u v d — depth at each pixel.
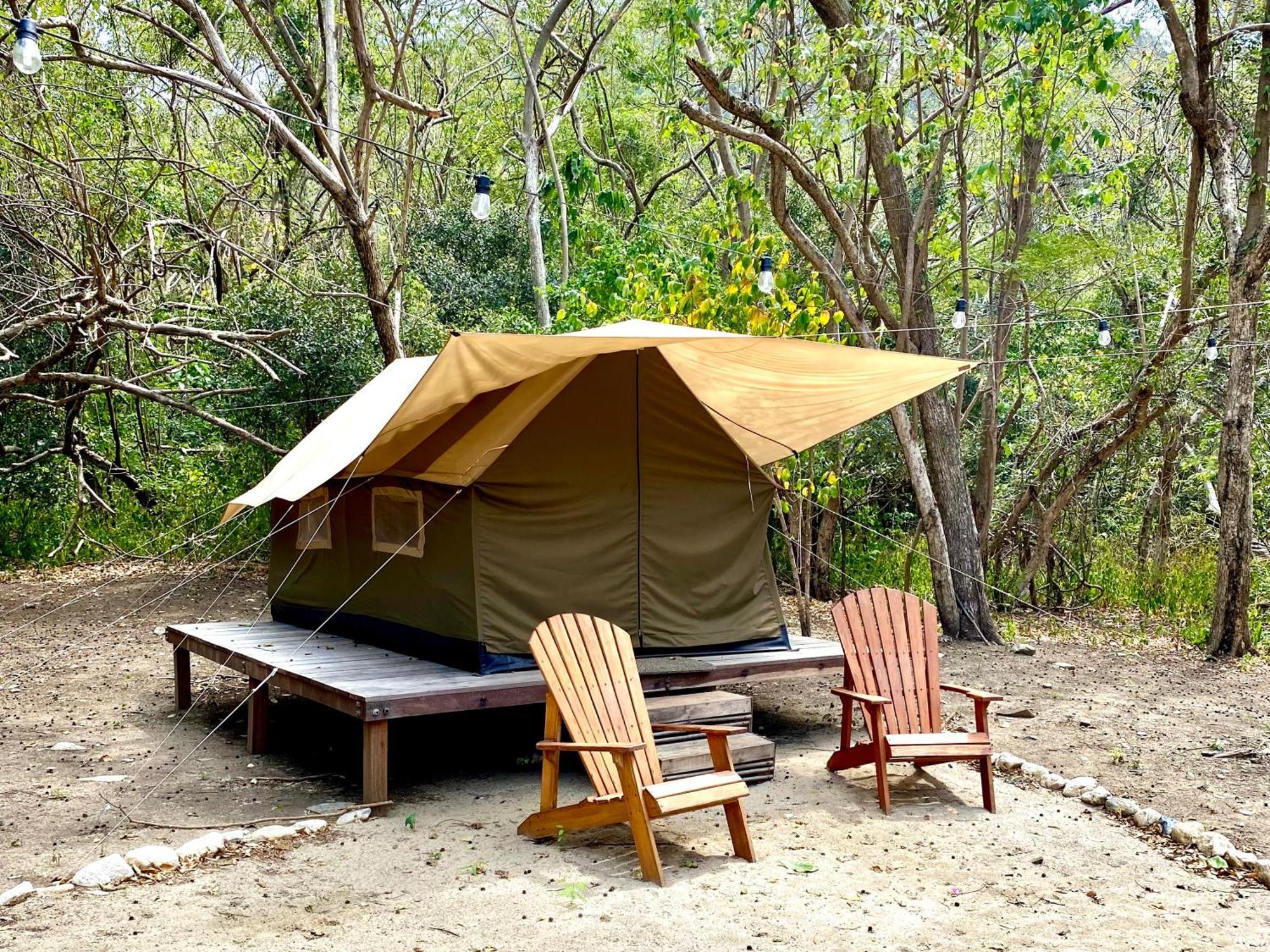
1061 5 9.18
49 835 4.93
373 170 20.56
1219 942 3.92
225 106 15.59
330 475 6.22
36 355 12.64
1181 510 14.10
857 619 5.87
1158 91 13.92
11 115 10.88
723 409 7.15
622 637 5.27
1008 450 12.41
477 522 6.20
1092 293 14.27
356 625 7.30
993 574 12.34
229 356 13.48
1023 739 6.81
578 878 4.43
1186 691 8.27
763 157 15.17
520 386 6.67
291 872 4.46
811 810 5.39
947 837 5.01
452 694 5.54
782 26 13.07
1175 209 13.70
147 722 7.11
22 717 7.14
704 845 4.87
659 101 16.56
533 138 16.27
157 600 10.41
